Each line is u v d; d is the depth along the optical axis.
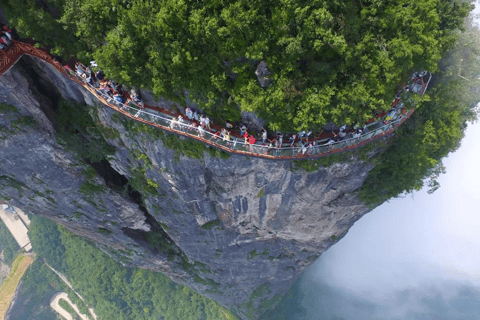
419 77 25.14
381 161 29.38
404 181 30.42
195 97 23.73
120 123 27.45
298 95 21.91
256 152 26.27
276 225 40.16
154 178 33.03
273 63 21.12
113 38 21.42
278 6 19.03
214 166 28.95
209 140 25.88
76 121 29.66
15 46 23.22
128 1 20.52
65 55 23.92
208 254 47.78
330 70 21.36
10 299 94.00
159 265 52.22
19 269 96.75
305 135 25.09
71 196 35.34
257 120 24.59
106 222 40.94
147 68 22.95
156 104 25.94
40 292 99.31
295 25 19.47
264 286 58.16
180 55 21.02
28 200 35.88
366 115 22.66
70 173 32.59
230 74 22.39
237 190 32.72
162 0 19.56
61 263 88.94
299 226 40.16
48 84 27.83
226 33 19.56
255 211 37.06
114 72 22.94
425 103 26.55
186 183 31.73
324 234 42.59
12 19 21.42
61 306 102.50
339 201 34.62
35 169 30.94
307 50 20.48
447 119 27.11
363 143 26.42
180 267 53.53
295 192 32.97
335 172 29.39
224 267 51.62
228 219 39.16
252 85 21.83
